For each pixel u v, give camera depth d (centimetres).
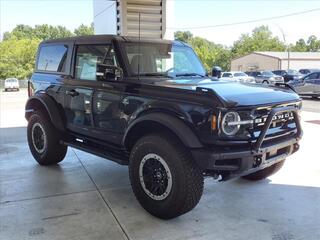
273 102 400
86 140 536
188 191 383
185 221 404
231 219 407
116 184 521
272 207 437
